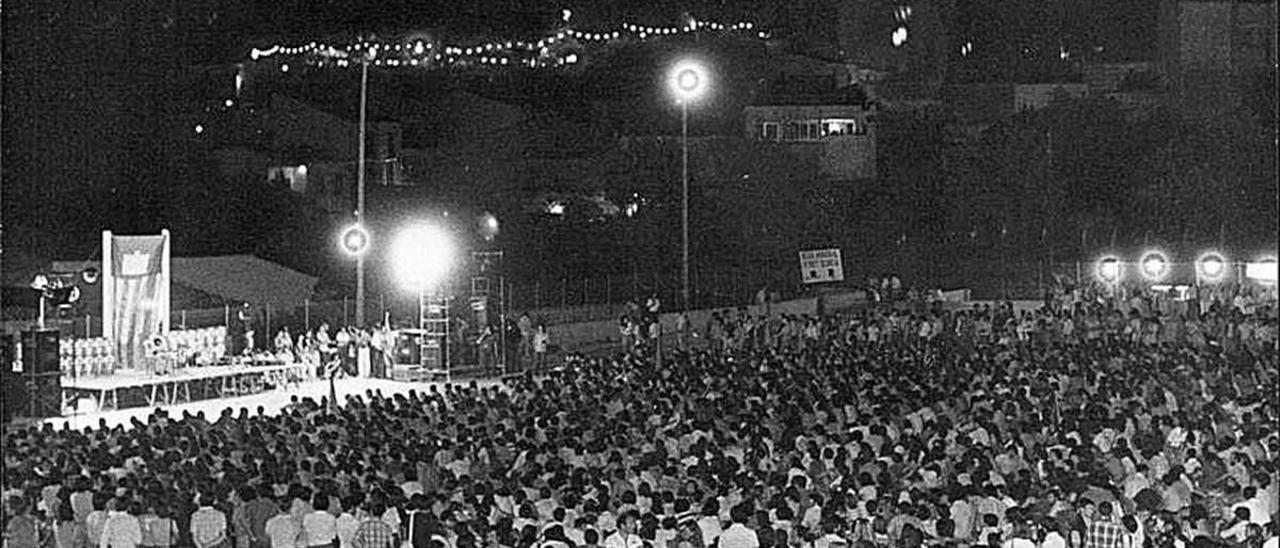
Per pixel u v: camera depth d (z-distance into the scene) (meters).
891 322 60.69
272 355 53.12
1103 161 90.88
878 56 110.38
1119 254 86.44
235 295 63.28
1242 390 39.78
